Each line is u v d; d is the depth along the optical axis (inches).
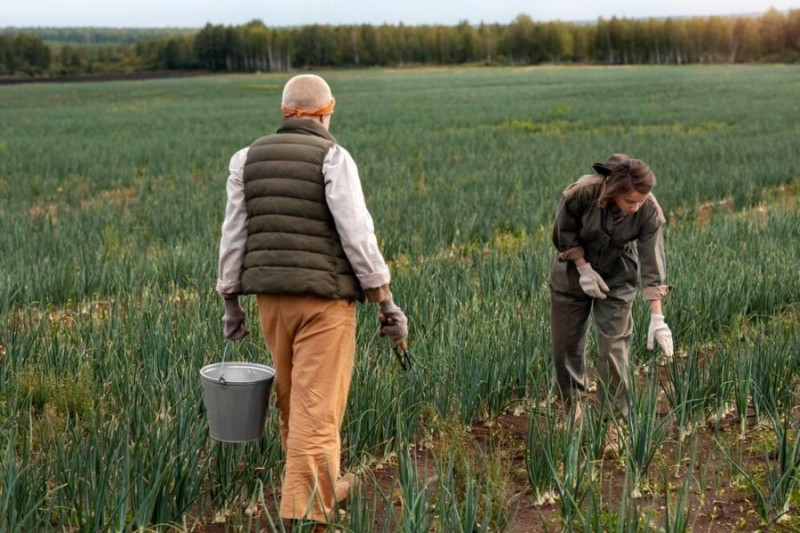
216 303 247.3
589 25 6963.6
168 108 2103.8
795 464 146.6
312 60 6953.7
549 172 640.4
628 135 1020.5
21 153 943.0
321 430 138.7
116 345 205.5
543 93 2352.4
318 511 137.3
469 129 1219.9
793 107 1476.4
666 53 6501.0
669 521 132.4
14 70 6624.0
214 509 147.1
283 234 135.6
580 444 159.2
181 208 495.5
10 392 187.0
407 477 134.5
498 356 195.9
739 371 186.2
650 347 174.9
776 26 6235.2
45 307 293.7
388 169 708.0
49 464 140.9
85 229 436.8
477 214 434.9
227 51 6801.2
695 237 349.4
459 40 6924.2
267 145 139.3
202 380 141.9
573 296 185.0
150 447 145.9
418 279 272.1
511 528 143.7
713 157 729.6
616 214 171.9
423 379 183.6
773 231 365.7
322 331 137.7
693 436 172.6
